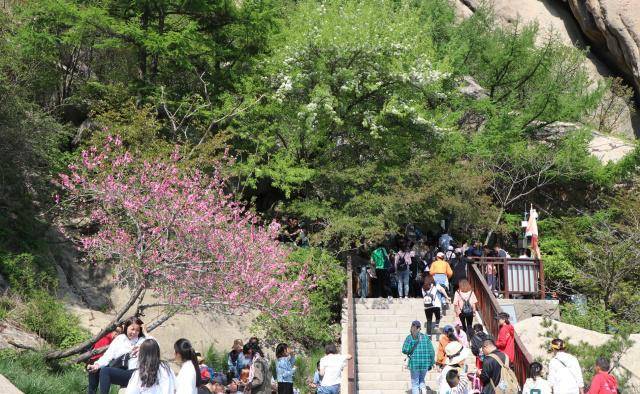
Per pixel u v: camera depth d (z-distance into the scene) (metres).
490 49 30.47
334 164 23.75
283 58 24.22
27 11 22.14
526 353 13.34
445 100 26.98
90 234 20.14
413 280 23.20
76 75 25.41
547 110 29.16
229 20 25.34
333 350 13.61
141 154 18.44
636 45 35.22
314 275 20.75
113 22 22.70
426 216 23.33
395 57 24.25
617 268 22.31
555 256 26.02
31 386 12.08
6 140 18.41
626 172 28.45
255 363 13.27
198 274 15.07
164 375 7.64
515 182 27.89
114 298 19.38
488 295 17.64
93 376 10.84
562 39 35.94
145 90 23.50
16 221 18.92
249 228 17.97
